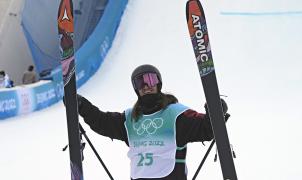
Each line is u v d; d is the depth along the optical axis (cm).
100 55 6694
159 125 1185
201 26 1234
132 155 1227
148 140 1193
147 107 1218
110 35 7031
